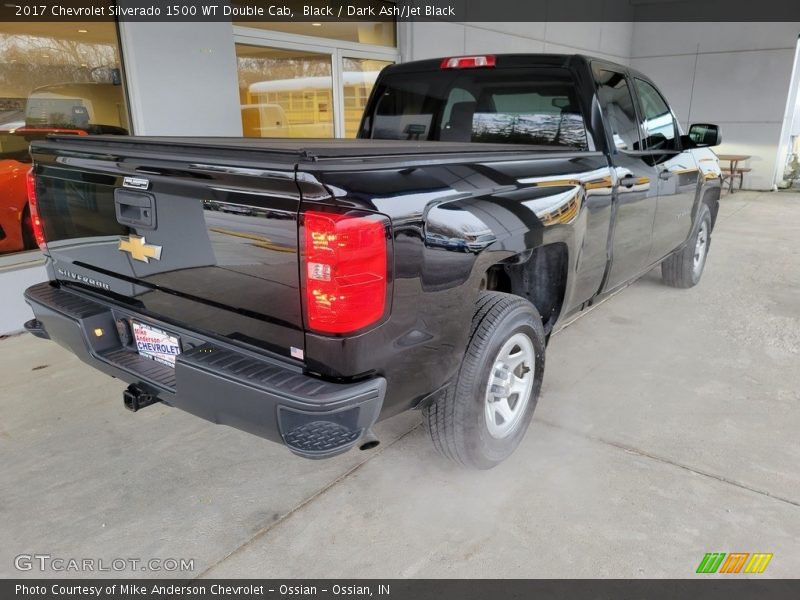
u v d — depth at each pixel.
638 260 3.94
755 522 2.36
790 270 6.20
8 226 4.39
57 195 2.48
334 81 6.96
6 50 4.23
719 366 3.82
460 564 2.15
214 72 5.18
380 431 3.07
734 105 13.12
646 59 14.00
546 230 2.54
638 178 3.51
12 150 4.37
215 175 1.86
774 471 2.69
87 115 4.68
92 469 2.74
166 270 2.12
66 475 2.70
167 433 3.05
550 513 2.42
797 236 8.02
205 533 2.32
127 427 3.11
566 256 2.80
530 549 2.22
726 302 5.12
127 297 2.33
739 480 2.62
